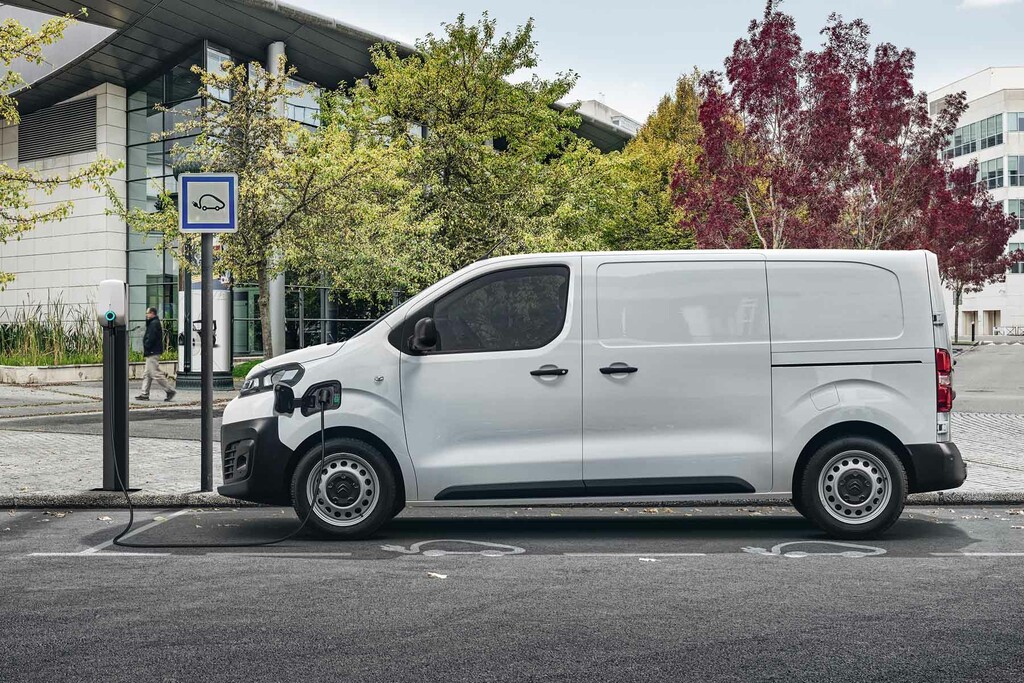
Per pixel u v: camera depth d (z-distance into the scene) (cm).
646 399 711
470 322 724
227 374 2442
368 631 469
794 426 712
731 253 724
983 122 9156
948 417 721
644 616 496
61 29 1579
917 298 723
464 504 722
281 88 2152
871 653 433
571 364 711
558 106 4009
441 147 2488
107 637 459
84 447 1252
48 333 2716
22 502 870
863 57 2570
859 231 2512
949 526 767
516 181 2556
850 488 713
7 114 1623
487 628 474
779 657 428
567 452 708
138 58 3055
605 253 726
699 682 396
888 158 2445
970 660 424
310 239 2138
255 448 715
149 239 3247
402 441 710
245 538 723
